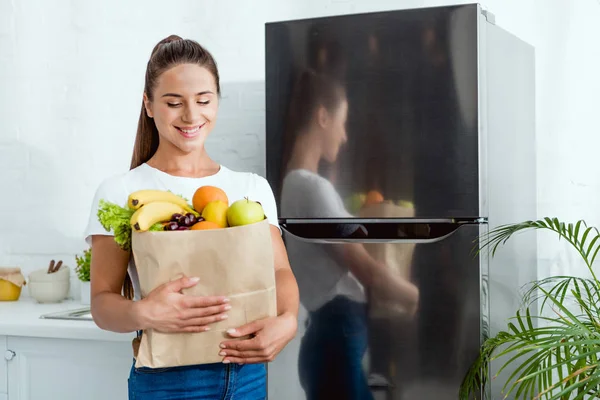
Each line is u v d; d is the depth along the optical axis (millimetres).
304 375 2002
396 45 1909
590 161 2350
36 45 2895
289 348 2018
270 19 2641
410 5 2479
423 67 1884
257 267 1360
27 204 2896
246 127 2662
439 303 1870
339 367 1965
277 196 2041
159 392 1439
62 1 2867
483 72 1863
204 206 1389
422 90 1885
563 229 1793
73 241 2844
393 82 1912
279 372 2031
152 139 1641
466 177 1847
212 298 1335
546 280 1908
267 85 2051
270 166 2051
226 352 1368
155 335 1343
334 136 1977
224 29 2695
